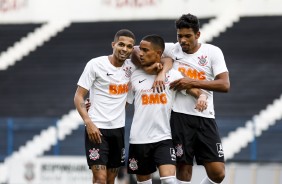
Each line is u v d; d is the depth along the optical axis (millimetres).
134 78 25391
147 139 25219
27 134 65250
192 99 25875
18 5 80750
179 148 25938
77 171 49594
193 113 25875
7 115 69125
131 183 50250
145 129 25234
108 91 24969
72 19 79938
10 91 72062
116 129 25141
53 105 69000
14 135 65438
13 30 79875
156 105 25094
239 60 70125
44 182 50188
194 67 25609
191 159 26219
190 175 26484
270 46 71688
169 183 24734
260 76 68250
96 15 79625
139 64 25250
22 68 74812
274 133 60469
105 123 24969
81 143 63125
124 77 25156
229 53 71312
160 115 25141
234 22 74688
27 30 79625
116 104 25062
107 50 75000
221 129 60938
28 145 64250
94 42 76438
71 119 66188
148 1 78250
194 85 24766
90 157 25047
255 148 57188
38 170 50281
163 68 25172
